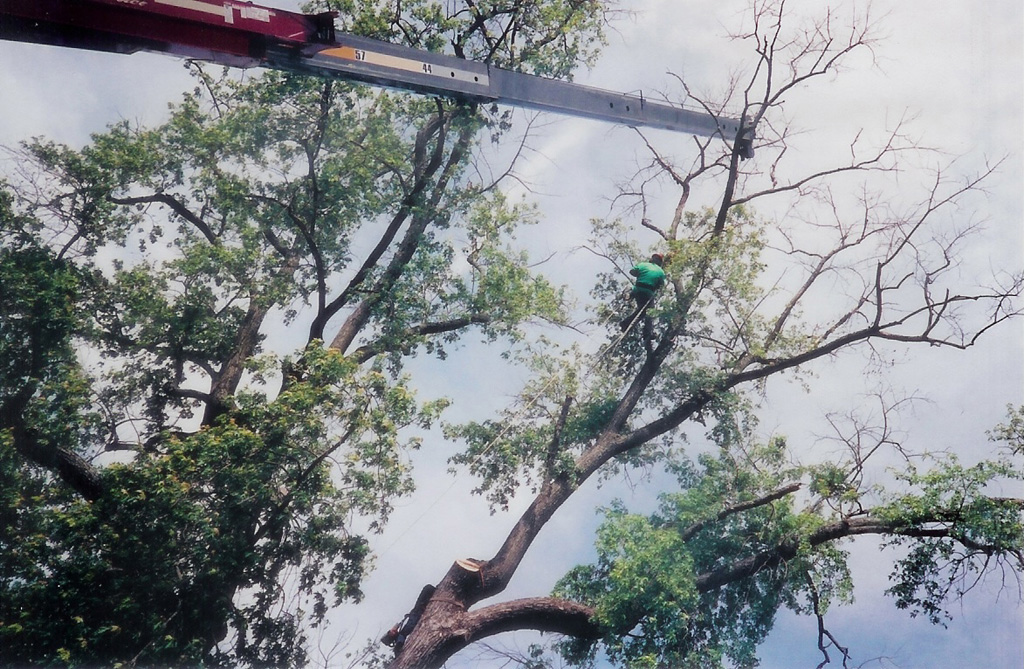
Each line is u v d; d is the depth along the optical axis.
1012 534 15.53
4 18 13.60
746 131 18.69
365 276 17.53
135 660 13.05
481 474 17.16
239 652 14.34
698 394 17.58
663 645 15.07
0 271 14.80
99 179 16.16
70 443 14.45
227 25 14.69
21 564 13.32
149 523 13.86
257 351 16.78
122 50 14.43
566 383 17.42
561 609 15.23
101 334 15.68
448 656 14.63
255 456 14.80
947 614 15.70
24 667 12.82
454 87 16.91
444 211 18.39
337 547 15.34
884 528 15.98
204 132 17.11
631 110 18.67
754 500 16.31
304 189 17.53
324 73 15.79
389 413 15.74
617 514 16.16
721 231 17.94
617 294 19.12
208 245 16.73
